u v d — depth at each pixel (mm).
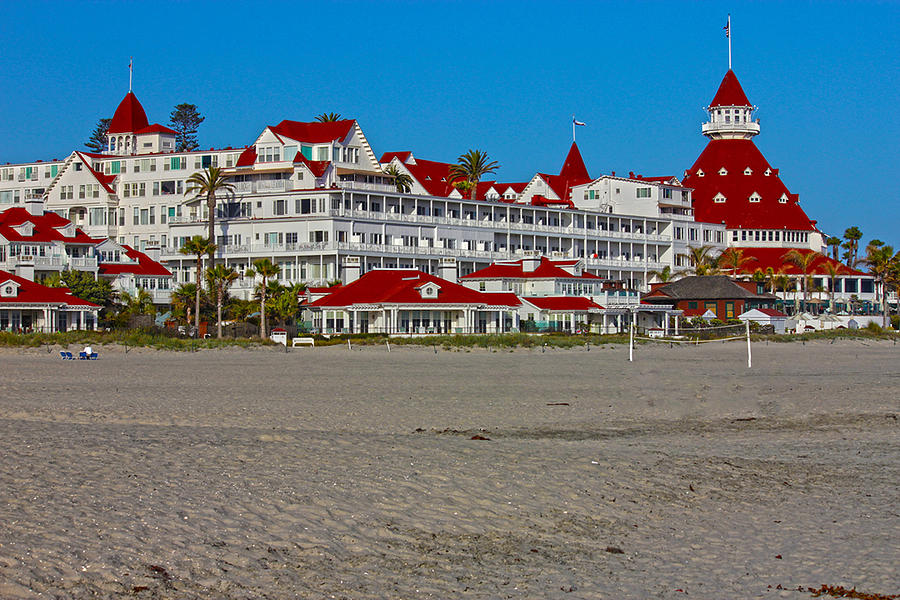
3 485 30047
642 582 25766
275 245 160750
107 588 23203
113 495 29609
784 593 25109
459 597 24344
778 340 136625
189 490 30672
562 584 25438
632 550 28281
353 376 75688
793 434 47781
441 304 135125
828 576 26266
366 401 58125
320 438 40562
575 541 28875
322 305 137000
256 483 31922
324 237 157750
